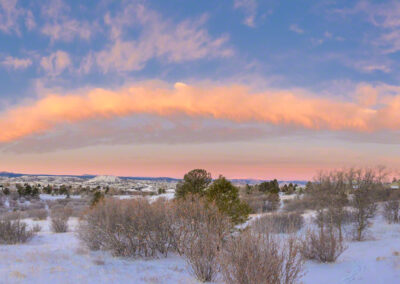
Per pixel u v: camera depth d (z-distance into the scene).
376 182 20.38
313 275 9.23
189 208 11.16
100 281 7.28
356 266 10.41
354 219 20.34
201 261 8.02
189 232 10.61
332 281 8.46
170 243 11.74
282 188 72.94
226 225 9.20
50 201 65.88
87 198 65.25
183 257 10.59
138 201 13.12
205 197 12.60
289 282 6.33
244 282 5.87
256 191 43.81
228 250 6.54
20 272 7.66
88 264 9.46
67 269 8.41
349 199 20.73
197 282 7.82
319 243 11.34
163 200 13.11
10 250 11.86
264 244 6.16
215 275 7.98
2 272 7.66
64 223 21.16
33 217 31.64
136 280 7.69
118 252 11.80
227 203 12.59
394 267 9.59
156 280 7.77
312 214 27.53
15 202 61.12
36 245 14.46
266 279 5.77
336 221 19.98
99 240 12.94
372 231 22.22
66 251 12.17
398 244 15.60
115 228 12.09
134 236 11.77
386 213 26.89
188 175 15.23
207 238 8.45
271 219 7.44
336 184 20.61
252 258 5.90
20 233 16.22
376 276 8.82
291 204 33.53
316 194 21.23
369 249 14.54
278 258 6.08
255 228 6.84
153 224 11.78
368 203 20.02
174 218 11.69
